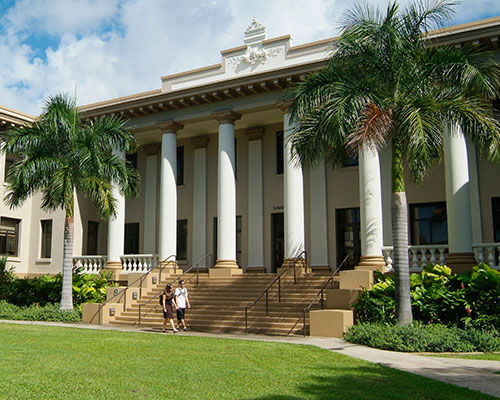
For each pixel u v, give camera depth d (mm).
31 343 14586
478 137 16141
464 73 15828
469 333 15336
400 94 16422
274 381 9758
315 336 17578
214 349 13867
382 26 16219
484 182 23000
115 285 27375
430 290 17328
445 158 20984
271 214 28594
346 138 16047
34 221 32281
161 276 26172
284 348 14273
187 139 32000
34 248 31891
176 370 10609
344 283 19891
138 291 24469
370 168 21828
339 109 15492
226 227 25641
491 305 16578
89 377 9773
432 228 24359
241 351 13516
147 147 32844
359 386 9508
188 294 23578
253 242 28734
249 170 29422
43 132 23062
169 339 16359
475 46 18484
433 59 16203
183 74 29125
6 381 9258
